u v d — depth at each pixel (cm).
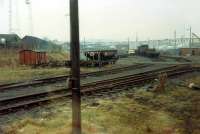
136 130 1370
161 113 1677
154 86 2414
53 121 1288
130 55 8481
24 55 4619
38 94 1858
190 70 3862
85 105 1639
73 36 956
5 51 5662
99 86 2283
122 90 2184
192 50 9769
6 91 2105
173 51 11219
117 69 3834
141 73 3256
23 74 3356
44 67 4394
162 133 1395
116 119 1449
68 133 1110
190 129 1490
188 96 2194
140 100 1920
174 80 2877
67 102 1725
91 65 4534
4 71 3597
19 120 1316
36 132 1143
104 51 4741
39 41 8475
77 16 952
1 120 1319
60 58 6181
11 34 7462
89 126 1223
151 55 7781
